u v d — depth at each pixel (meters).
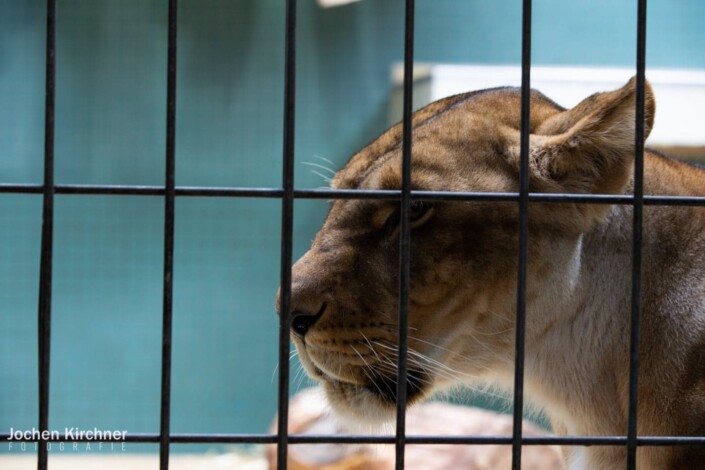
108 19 13.17
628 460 2.77
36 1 13.09
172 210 2.53
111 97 13.18
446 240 3.78
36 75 13.12
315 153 13.23
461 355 3.93
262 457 12.51
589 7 12.54
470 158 3.89
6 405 13.03
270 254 13.27
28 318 13.12
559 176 3.76
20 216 13.09
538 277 3.83
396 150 4.01
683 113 11.38
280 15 13.23
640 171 2.73
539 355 3.98
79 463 12.12
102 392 13.19
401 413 2.64
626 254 3.91
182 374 13.25
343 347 3.81
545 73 12.26
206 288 13.22
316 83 13.21
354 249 3.85
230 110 13.23
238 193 2.56
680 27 12.48
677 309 3.78
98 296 13.17
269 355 13.33
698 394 3.63
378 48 13.16
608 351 3.91
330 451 7.09
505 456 7.05
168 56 2.49
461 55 12.80
